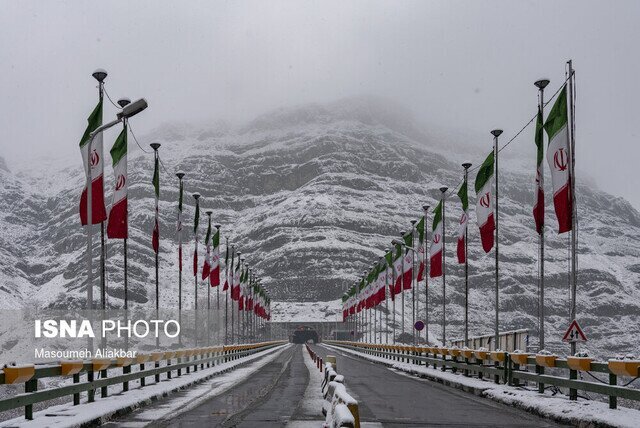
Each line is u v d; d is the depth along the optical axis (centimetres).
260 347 9550
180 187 5009
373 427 1622
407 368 4500
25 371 1455
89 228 2491
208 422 1695
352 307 15388
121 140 3053
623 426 1487
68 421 1504
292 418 1773
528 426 1677
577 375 2044
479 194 3653
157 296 4216
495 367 2850
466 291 4325
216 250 6262
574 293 2595
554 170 2700
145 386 2581
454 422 1744
